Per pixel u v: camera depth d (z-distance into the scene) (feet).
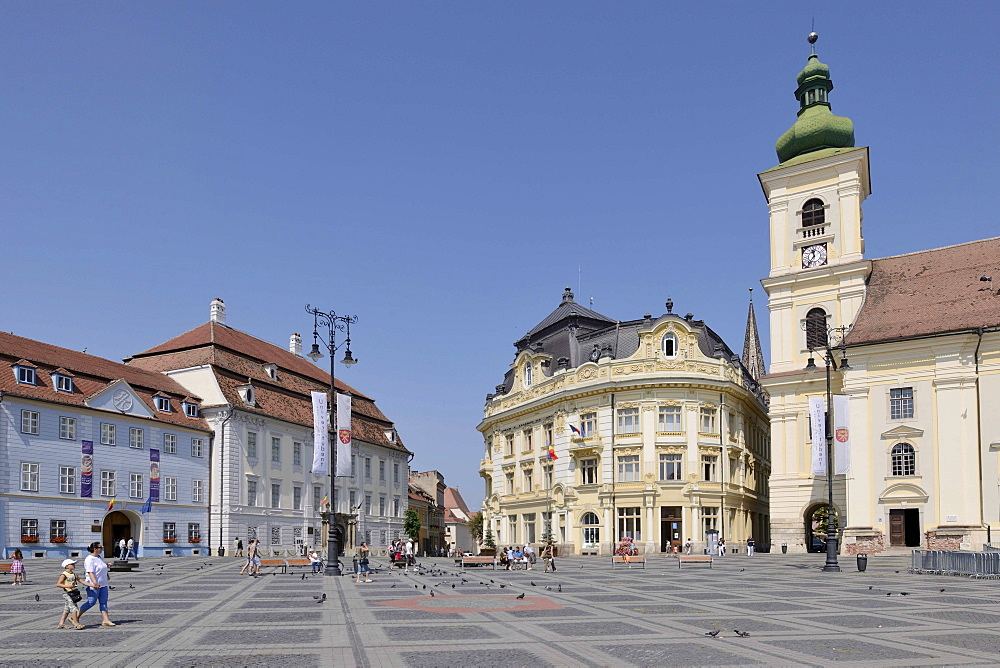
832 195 218.79
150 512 226.58
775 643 55.88
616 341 246.47
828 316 214.28
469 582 116.78
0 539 187.11
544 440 261.03
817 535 278.05
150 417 229.45
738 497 242.58
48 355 214.48
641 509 228.84
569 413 248.52
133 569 157.69
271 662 48.88
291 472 276.41
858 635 59.72
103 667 47.32
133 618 70.95
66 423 205.87
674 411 232.32
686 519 227.61
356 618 70.54
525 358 274.77
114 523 228.43
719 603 83.51
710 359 237.45
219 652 52.54
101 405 215.72
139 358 272.31
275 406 273.54
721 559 188.65
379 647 54.39
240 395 260.62
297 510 277.44
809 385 213.87
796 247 221.66
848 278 211.61
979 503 176.04
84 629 63.82
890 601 85.25
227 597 92.12
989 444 176.24
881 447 187.11
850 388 191.72
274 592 99.25
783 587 104.88
